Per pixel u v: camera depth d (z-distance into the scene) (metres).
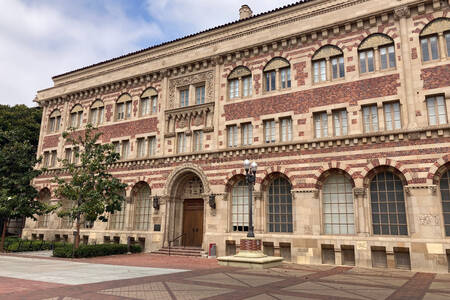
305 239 20.58
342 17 21.89
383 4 20.77
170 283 12.52
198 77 27.17
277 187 22.72
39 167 34.56
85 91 33.09
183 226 26.70
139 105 29.81
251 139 24.28
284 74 23.86
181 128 27.19
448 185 18.05
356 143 20.22
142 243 27.09
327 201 21.11
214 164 24.78
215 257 22.77
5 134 27.78
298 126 22.28
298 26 23.33
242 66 25.41
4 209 24.91
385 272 16.91
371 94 20.55
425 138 18.56
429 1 19.55
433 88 18.92
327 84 21.97
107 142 30.67
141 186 28.75
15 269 16.25
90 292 10.59
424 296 10.80
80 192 23.48
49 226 32.03
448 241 17.19
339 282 13.48
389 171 19.55
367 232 19.22
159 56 29.09
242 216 23.52
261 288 11.74
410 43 19.92
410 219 18.25
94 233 29.09
